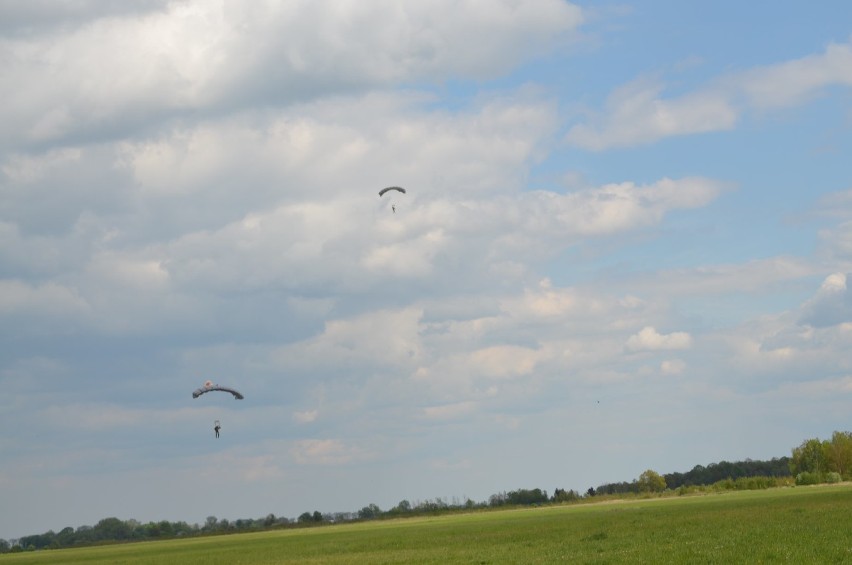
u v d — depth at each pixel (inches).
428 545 3388.3
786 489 7278.5
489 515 7465.6
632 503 7219.5
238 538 7091.5
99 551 6939.0
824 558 1774.1
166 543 7726.4
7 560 6378.0
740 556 1881.2
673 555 1999.3
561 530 3558.1
